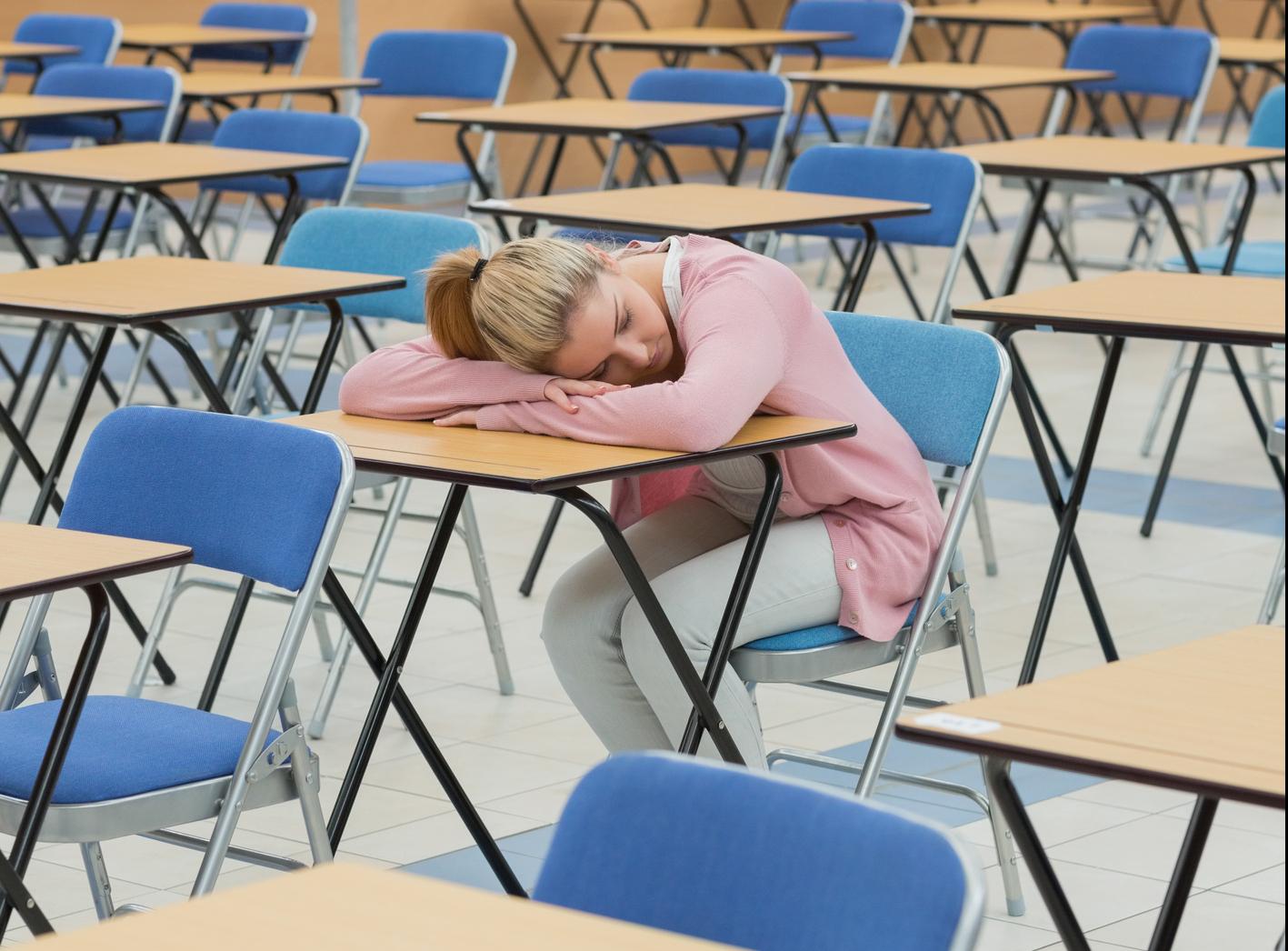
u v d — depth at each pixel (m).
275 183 5.91
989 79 6.91
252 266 3.96
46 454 5.95
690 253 2.85
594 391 2.69
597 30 11.03
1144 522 5.11
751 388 2.62
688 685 2.60
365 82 7.47
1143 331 3.26
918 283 8.63
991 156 5.21
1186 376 6.93
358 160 5.64
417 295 4.18
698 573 2.78
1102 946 2.86
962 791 2.95
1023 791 3.48
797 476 2.82
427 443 2.66
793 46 8.88
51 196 9.75
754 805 1.42
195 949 1.25
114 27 8.24
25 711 2.56
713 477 2.94
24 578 2.10
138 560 2.19
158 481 2.55
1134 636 4.34
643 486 3.11
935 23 12.11
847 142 8.34
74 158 5.22
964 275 8.84
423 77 7.46
